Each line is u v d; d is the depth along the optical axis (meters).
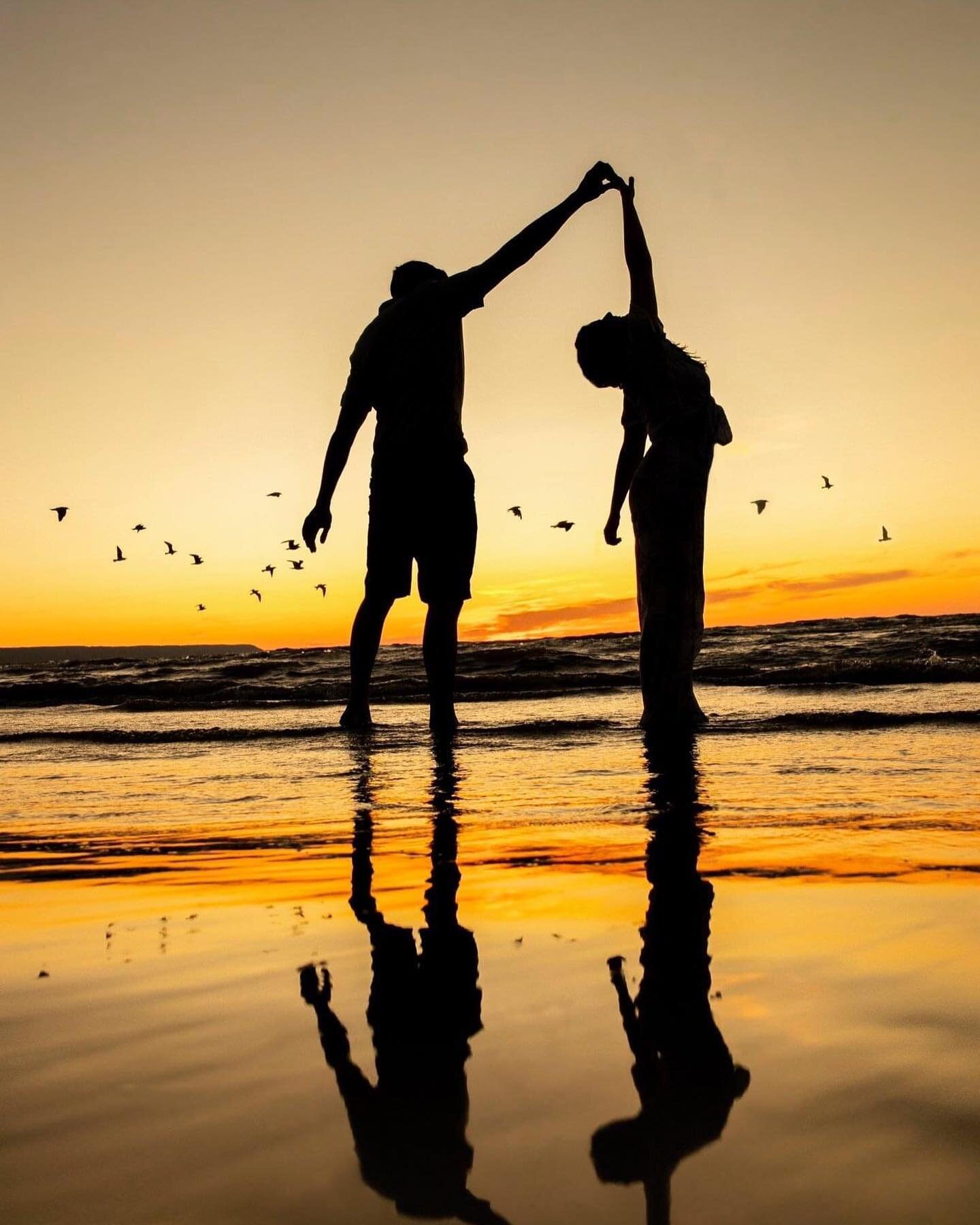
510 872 2.44
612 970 1.57
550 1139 0.98
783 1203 0.85
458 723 7.32
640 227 6.75
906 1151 0.93
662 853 2.60
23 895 2.32
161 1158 0.96
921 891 2.05
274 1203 0.87
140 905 2.18
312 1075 1.16
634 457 6.77
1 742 6.89
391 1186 0.90
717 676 11.49
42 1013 1.41
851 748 5.03
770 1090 1.07
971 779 3.89
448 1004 1.42
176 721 8.33
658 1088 1.09
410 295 6.91
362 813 3.55
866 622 18.09
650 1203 0.85
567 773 4.48
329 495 7.14
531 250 6.72
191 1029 1.33
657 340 6.38
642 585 6.44
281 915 2.05
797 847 2.61
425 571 6.89
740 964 1.57
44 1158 0.96
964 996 1.36
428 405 6.85
